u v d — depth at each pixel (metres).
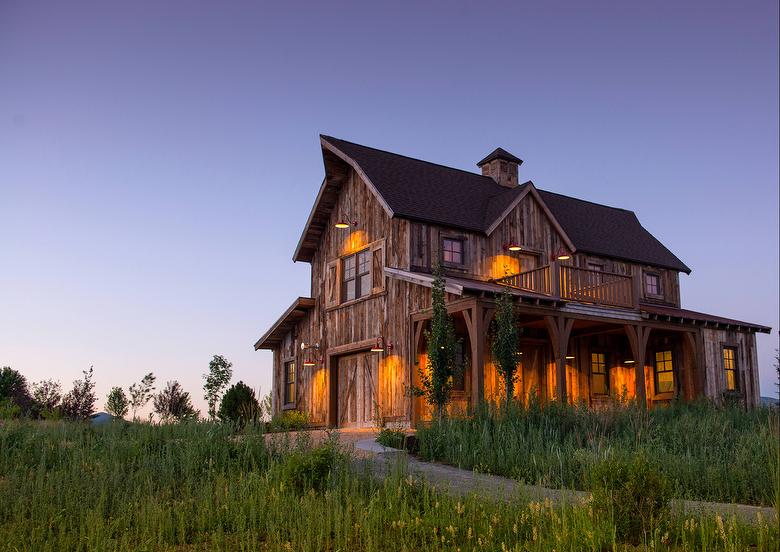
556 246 23.11
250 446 10.52
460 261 20.75
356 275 22.11
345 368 22.22
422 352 19.03
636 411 14.30
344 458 9.50
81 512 7.37
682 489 9.54
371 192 21.78
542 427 13.08
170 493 8.61
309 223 23.98
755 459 10.02
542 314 18.09
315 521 7.16
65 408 20.58
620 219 28.25
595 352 23.17
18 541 6.79
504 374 16.59
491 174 25.58
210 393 25.30
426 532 6.94
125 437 11.74
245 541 6.95
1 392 23.06
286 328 25.31
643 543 6.38
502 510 7.31
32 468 9.67
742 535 6.50
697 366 21.97
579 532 6.42
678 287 26.52
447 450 12.17
